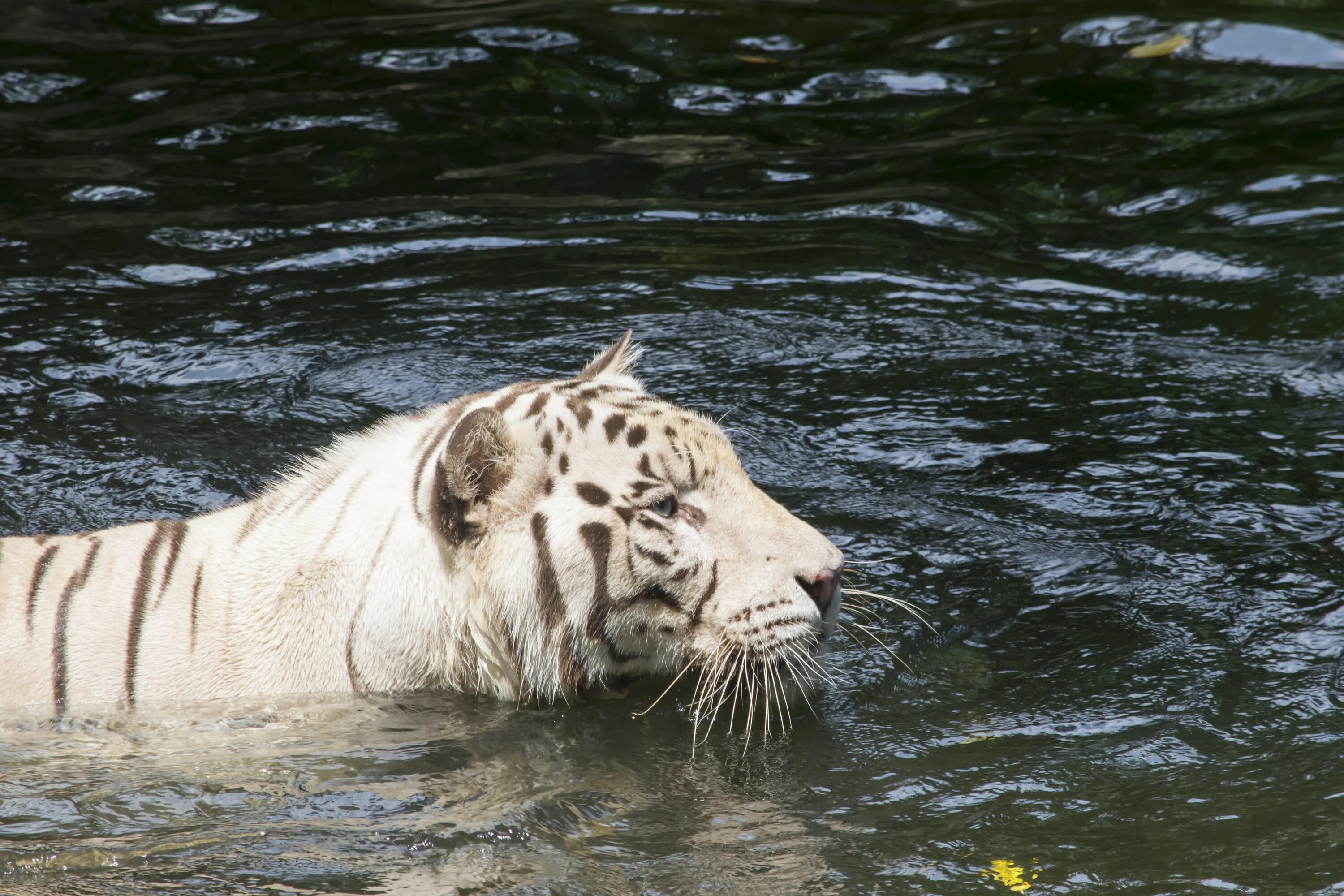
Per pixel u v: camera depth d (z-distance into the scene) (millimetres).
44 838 8203
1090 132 21906
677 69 24266
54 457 13523
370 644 9984
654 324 16688
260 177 20281
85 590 10078
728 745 9602
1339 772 8953
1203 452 13914
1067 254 18594
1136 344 16328
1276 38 24594
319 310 16875
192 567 10234
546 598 9883
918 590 11781
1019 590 11758
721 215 19562
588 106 22875
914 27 25953
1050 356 16062
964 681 10477
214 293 17250
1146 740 9492
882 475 13641
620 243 18781
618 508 9906
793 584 9922
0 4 26109
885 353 16141
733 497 10180
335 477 10578
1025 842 8266
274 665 9922
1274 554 12086
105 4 26266
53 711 9648
